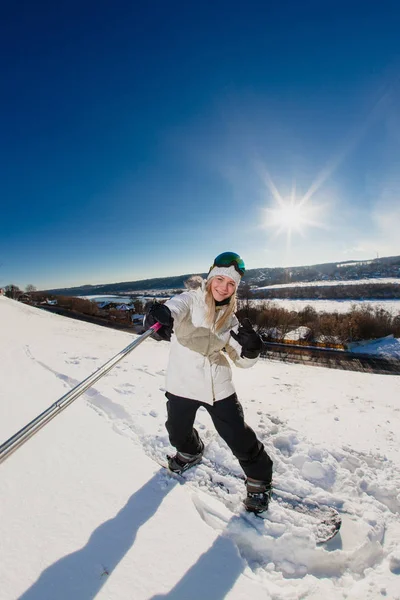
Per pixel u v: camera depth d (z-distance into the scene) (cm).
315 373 782
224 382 197
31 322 1223
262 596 138
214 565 152
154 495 198
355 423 374
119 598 133
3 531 161
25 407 310
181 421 205
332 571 164
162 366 562
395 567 164
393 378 779
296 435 309
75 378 418
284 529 180
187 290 209
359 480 244
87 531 166
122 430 281
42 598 130
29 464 217
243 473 231
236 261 192
